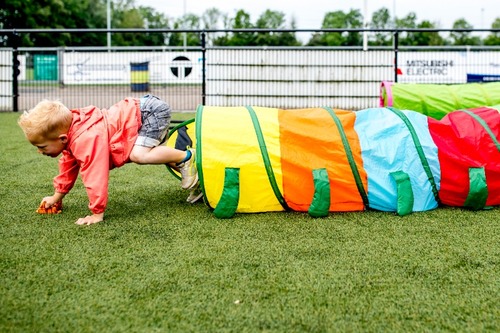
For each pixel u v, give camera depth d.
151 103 2.71
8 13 34.03
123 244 2.17
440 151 2.76
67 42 38.16
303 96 7.86
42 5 36.41
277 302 1.64
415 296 1.69
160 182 3.46
